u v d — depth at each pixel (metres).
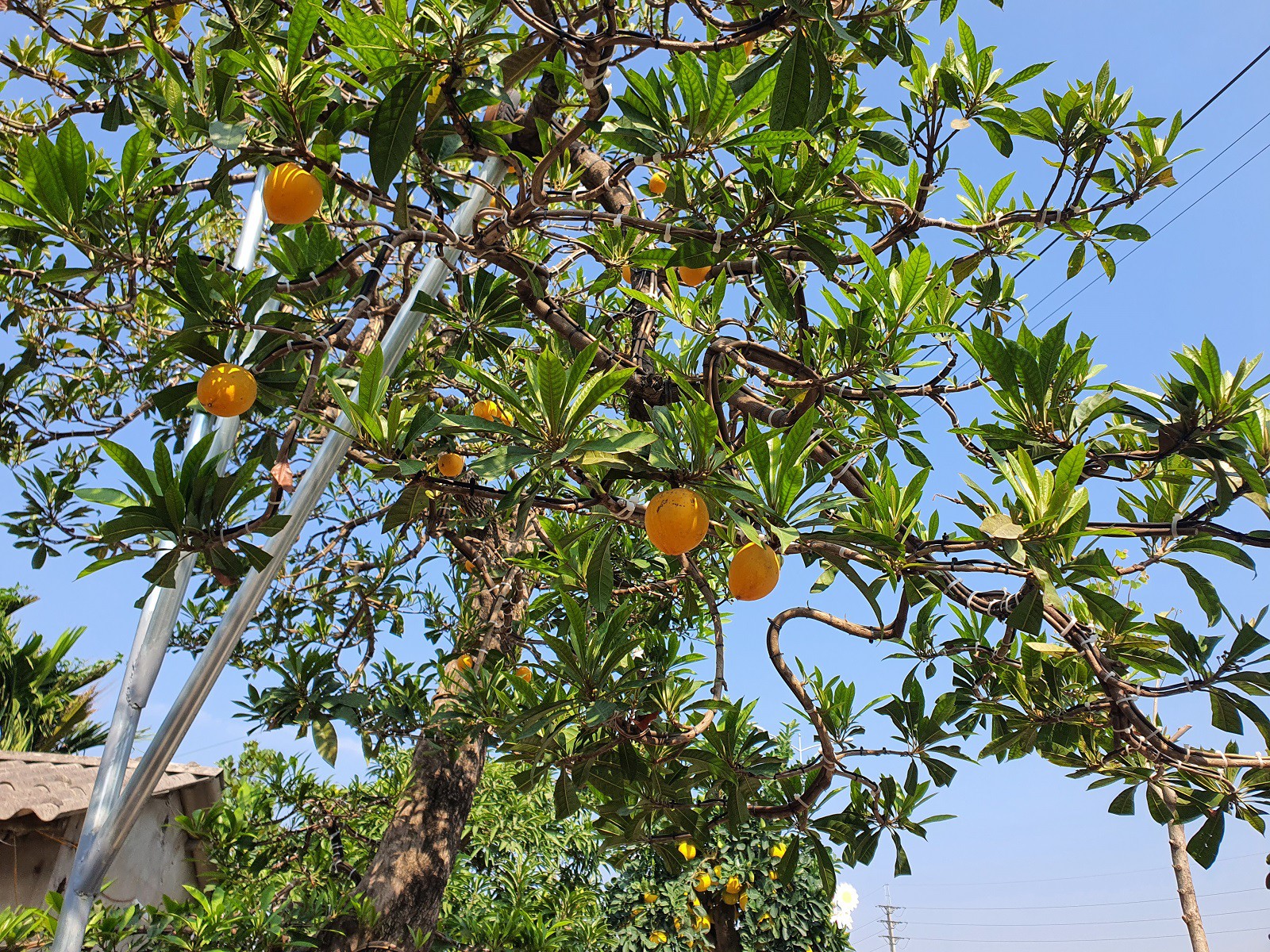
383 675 4.52
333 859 5.09
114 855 2.10
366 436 1.93
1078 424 2.20
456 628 4.81
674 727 2.56
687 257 2.20
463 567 5.38
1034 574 2.00
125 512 1.74
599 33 1.73
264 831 5.11
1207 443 2.11
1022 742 2.91
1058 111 2.96
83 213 1.90
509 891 6.30
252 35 1.64
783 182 2.09
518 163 1.99
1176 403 2.13
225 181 2.04
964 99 2.99
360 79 2.27
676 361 3.05
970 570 2.14
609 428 2.22
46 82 3.06
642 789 2.63
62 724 9.47
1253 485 2.04
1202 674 2.32
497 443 2.29
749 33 1.75
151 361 1.97
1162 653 2.38
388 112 1.71
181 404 2.04
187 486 1.79
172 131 2.89
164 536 1.82
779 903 6.76
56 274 1.96
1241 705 2.29
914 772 2.79
